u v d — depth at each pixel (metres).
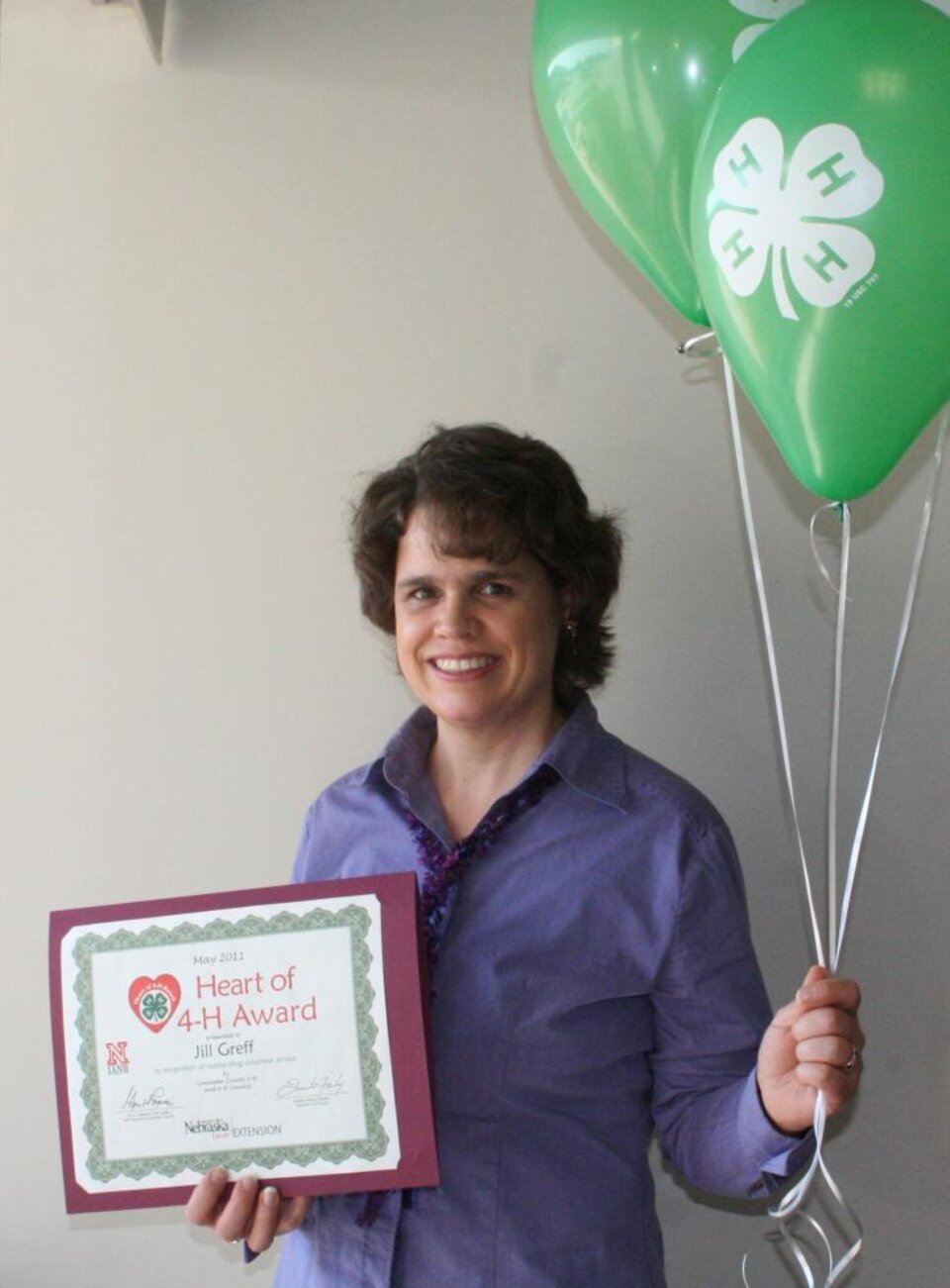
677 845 1.25
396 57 1.73
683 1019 1.26
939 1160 1.62
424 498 1.26
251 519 1.71
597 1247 1.21
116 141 1.75
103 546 1.72
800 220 1.08
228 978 1.23
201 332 1.73
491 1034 1.23
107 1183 1.23
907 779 1.64
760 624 1.66
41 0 1.77
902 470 1.66
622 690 1.68
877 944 1.63
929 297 1.08
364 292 1.71
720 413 1.68
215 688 1.71
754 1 1.24
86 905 1.71
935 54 1.08
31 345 1.74
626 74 1.26
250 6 1.75
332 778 1.70
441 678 1.27
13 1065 1.71
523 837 1.28
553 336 1.70
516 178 1.71
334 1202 1.26
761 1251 1.63
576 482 1.35
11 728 1.72
